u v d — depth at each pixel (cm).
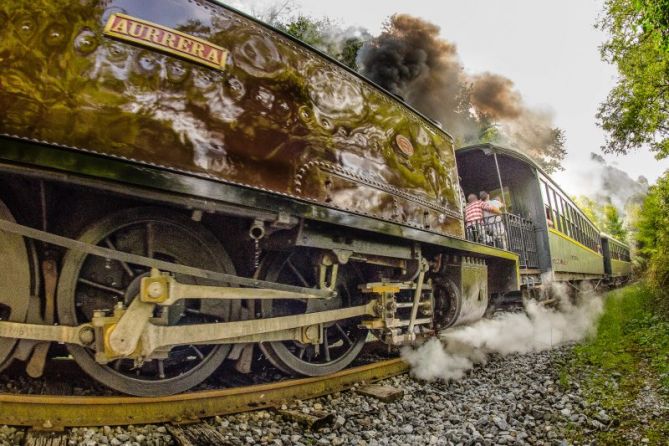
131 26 250
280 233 325
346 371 400
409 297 493
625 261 2270
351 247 355
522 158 751
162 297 254
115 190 225
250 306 339
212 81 274
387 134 420
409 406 365
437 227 468
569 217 1067
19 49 216
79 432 244
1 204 244
